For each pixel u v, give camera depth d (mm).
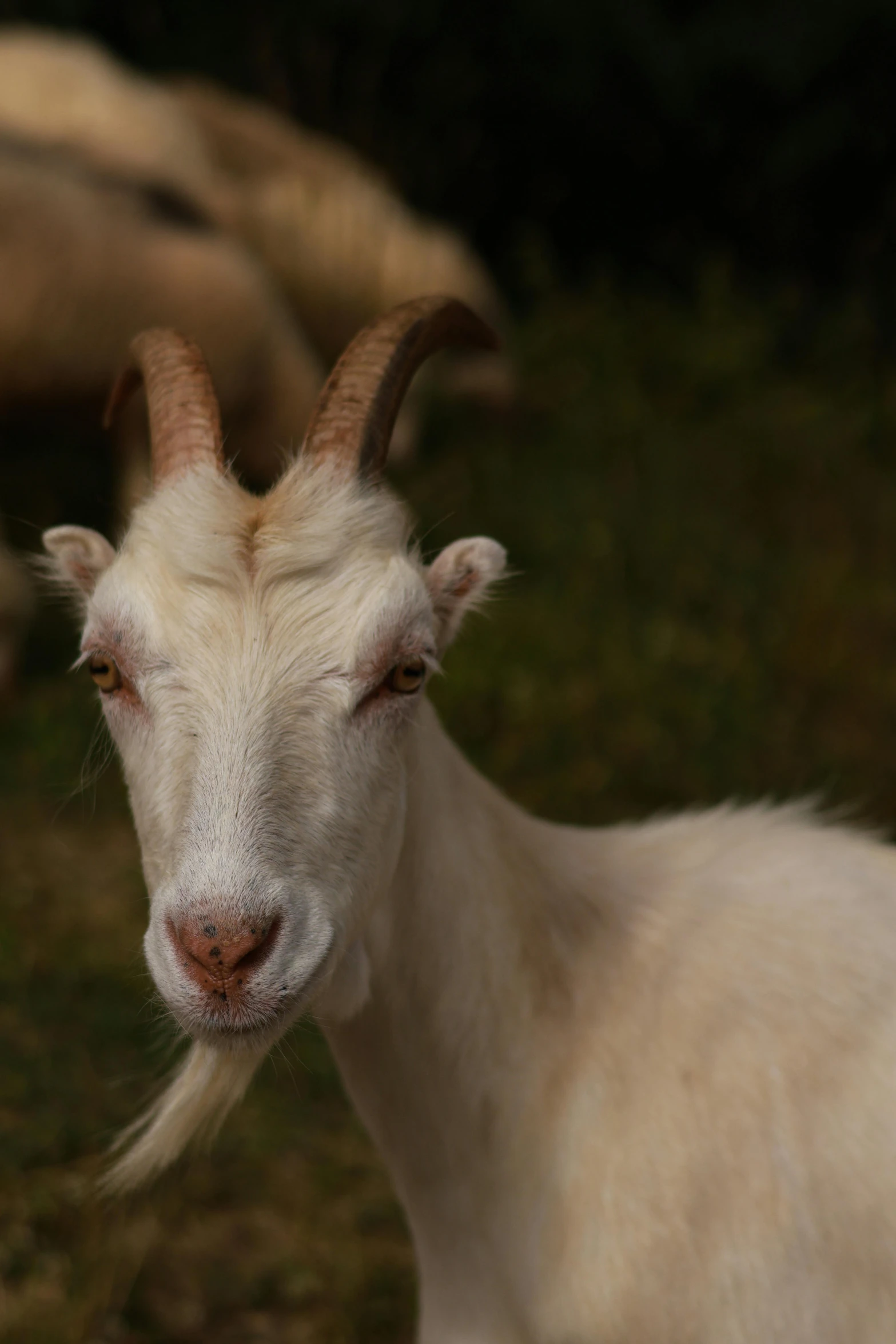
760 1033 3945
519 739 8945
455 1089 3945
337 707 3398
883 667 9719
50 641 10688
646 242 19406
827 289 18375
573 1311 3867
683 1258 3783
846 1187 3766
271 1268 5742
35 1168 6105
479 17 17984
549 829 4352
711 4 19188
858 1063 3893
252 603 3408
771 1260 3744
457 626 3963
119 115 12594
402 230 14164
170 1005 3203
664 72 18375
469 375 14141
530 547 11148
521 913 4027
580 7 18125
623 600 10383
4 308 10078
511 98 18469
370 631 3430
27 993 7125
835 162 19000
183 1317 5539
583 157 19094
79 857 8398
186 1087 3738
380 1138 4105
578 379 14484
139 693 3443
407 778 3756
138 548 3516
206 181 12781
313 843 3316
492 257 19016
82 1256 5676
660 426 13531
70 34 16609
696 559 10953
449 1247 4078
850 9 18547
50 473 12133
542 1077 3973
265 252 13094
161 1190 5992
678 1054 3953
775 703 9391
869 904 4219
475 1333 4090
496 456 12969
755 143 19188
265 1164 6246
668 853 4434
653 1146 3861
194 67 17031
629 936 4145
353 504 3496
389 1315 5574
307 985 3250
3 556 9805
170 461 3656
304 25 16797
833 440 13109
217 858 3154
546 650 9531
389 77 17484
